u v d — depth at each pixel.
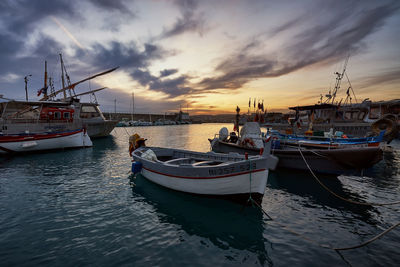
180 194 8.22
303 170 11.42
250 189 6.65
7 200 7.61
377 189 9.25
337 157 9.80
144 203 7.52
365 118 36.59
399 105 33.66
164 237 5.35
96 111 28.50
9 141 16.03
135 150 11.60
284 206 7.43
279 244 5.13
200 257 4.58
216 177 7.01
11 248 4.75
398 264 4.39
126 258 4.46
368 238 5.40
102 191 8.70
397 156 17.16
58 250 4.69
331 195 8.55
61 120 23.33
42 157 16.27
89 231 5.55
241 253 4.76
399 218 6.52
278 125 38.75
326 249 4.93
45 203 7.39
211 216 6.60
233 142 18.31
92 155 17.38
